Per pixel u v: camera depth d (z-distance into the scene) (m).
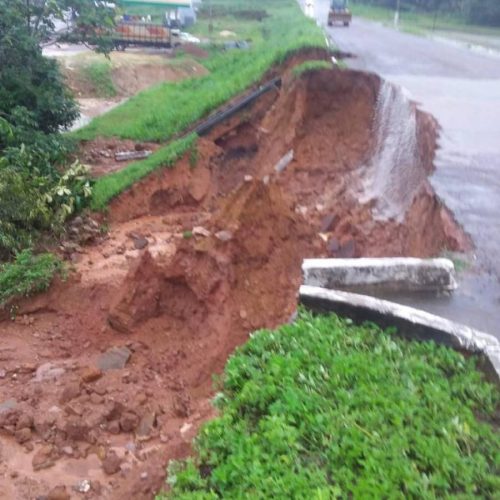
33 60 20.12
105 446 8.94
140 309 11.95
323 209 17.09
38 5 20.97
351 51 26.50
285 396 6.11
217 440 6.00
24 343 11.94
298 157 19.67
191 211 19.41
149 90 31.06
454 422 5.70
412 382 6.34
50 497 7.70
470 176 12.58
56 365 11.11
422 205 12.44
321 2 66.88
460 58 25.98
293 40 27.02
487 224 10.49
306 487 5.05
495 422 5.97
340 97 20.52
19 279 13.05
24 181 15.74
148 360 11.29
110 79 35.31
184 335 11.60
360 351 6.93
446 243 10.07
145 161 20.14
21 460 8.62
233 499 5.15
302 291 7.86
